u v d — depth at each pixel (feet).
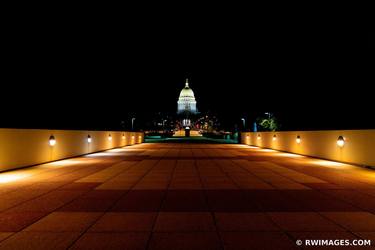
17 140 54.95
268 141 118.21
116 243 19.89
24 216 25.63
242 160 72.08
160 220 24.61
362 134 57.41
